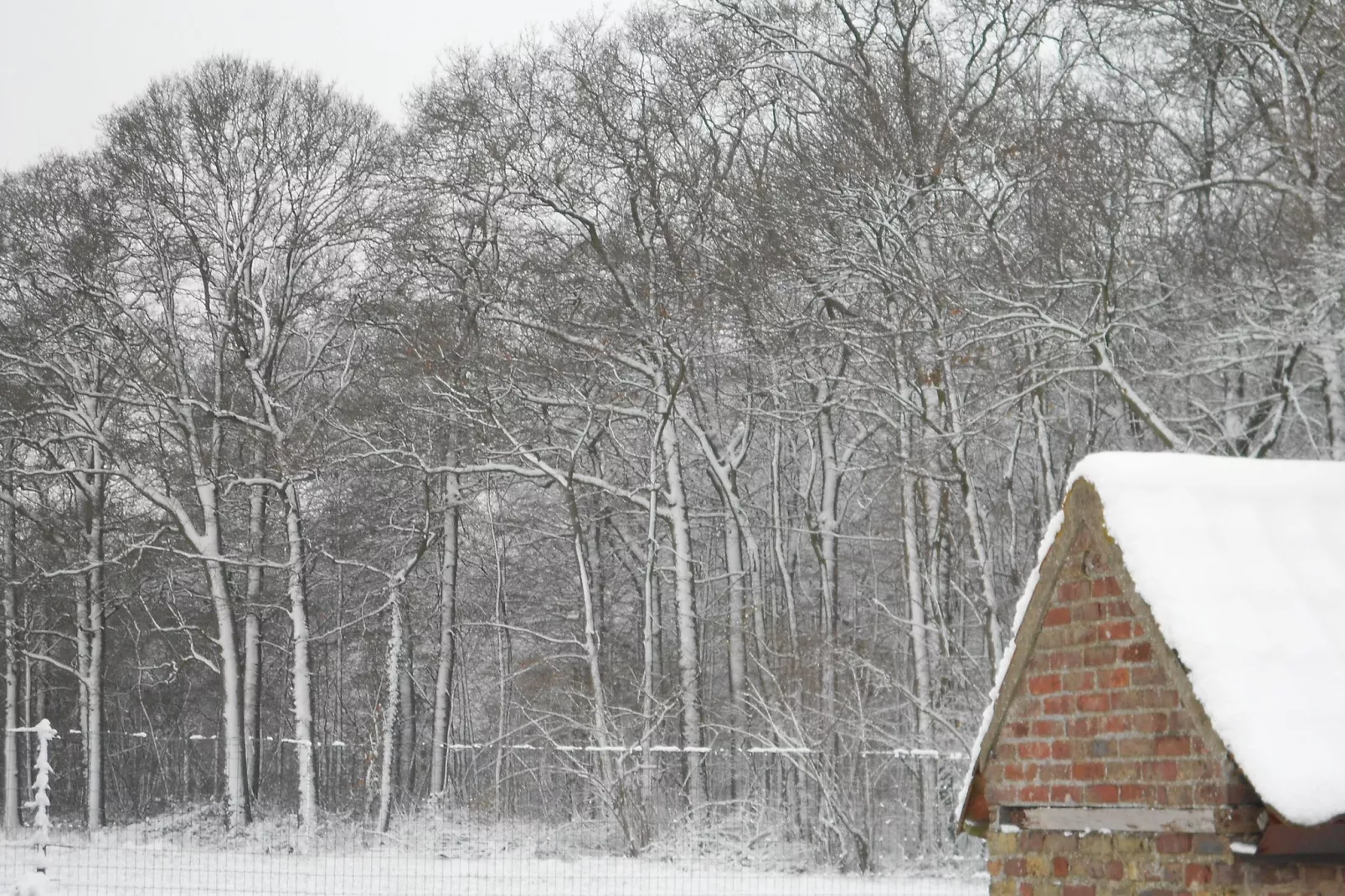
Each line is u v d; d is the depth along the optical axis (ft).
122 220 126.21
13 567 142.00
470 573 161.99
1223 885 18.49
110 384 135.95
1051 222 89.30
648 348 125.39
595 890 72.28
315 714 173.68
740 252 114.21
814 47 119.96
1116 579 20.36
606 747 98.37
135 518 140.36
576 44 126.11
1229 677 18.17
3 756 158.81
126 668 170.09
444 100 125.18
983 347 93.40
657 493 140.36
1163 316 87.81
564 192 124.77
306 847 104.37
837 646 102.63
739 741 120.37
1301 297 76.64
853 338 107.86
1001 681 22.66
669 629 159.74
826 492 126.52
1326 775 17.26
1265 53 88.33
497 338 123.54
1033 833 21.84
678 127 124.26
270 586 157.17
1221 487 20.76
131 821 136.67
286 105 128.67
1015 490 130.21
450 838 99.66
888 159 100.63
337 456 127.03
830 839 89.10
